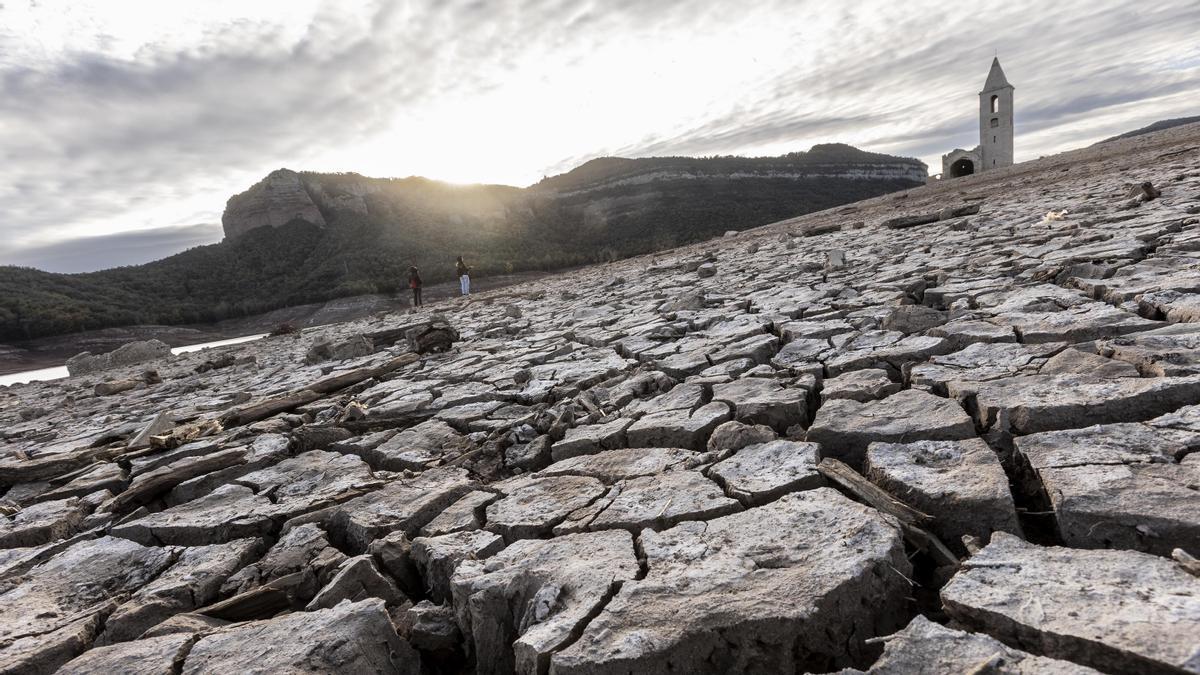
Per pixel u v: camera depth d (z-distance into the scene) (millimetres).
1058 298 4953
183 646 2223
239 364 14102
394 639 2195
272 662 2018
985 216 13875
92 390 14000
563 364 6691
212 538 3365
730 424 3385
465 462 3998
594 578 2158
